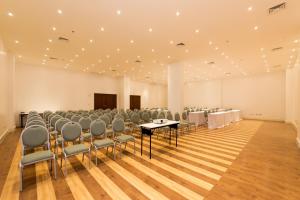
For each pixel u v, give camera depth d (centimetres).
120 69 1075
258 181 281
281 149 468
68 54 727
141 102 1691
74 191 251
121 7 369
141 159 385
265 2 351
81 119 466
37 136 303
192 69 1064
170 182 278
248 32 501
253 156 407
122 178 291
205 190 253
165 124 455
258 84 1243
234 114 1087
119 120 445
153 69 1070
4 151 451
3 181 283
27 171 320
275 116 1171
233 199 230
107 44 600
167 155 413
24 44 599
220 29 481
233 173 312
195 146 496
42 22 435
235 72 1171
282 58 791
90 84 1212
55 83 1033
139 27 466
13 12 386
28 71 930
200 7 369
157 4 358
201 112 919
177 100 843
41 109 977
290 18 416
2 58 588
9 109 736
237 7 370
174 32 500
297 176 300
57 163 360
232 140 575
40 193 246
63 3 353
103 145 357
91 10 380
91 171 320
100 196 238
